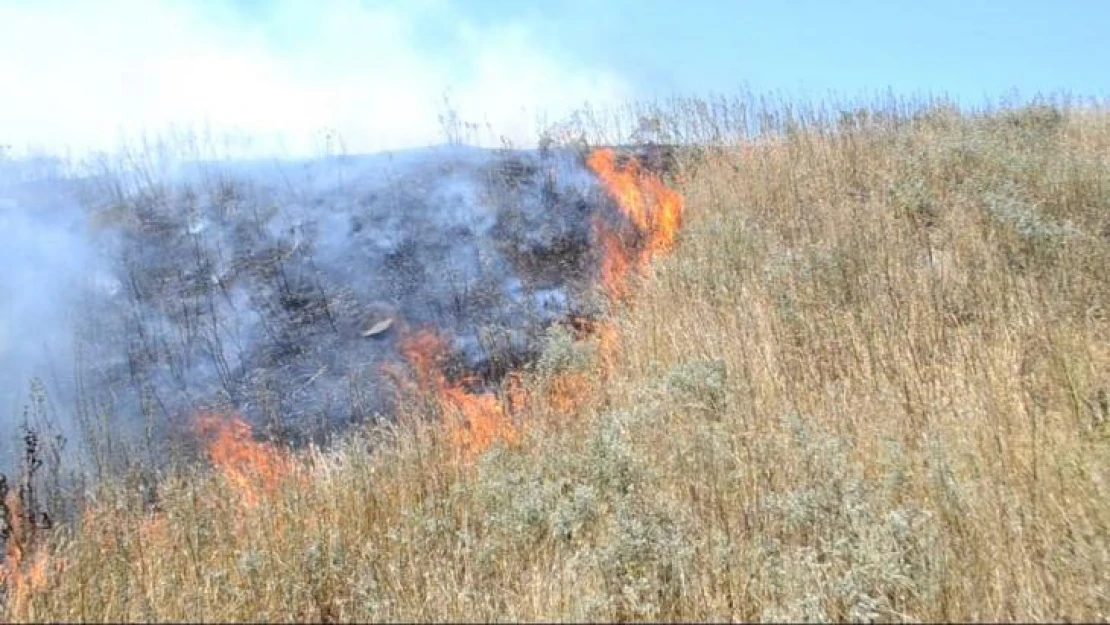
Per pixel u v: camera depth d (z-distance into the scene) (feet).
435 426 21.25
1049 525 13.98
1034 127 37.17
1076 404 17.85
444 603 14.07
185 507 17.16
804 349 22.00
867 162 33.91
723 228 29.99
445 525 16.71
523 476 18.12
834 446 16.79
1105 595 12.67
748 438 17.76
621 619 13.93
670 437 18.38
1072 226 25.17
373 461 19.61
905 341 21.12
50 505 19.12
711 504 16.02
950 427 17.46
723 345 22.84
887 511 15.23
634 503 16.28
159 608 14.26
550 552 15.60
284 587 15.03
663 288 27.66
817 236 28.63
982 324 21.79
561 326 28.19
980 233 26.12
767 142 38.29
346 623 14.40
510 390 25.00
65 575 14.84
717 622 13.05
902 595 13.34
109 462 21.36
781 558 14.30
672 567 14.42
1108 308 21.67
